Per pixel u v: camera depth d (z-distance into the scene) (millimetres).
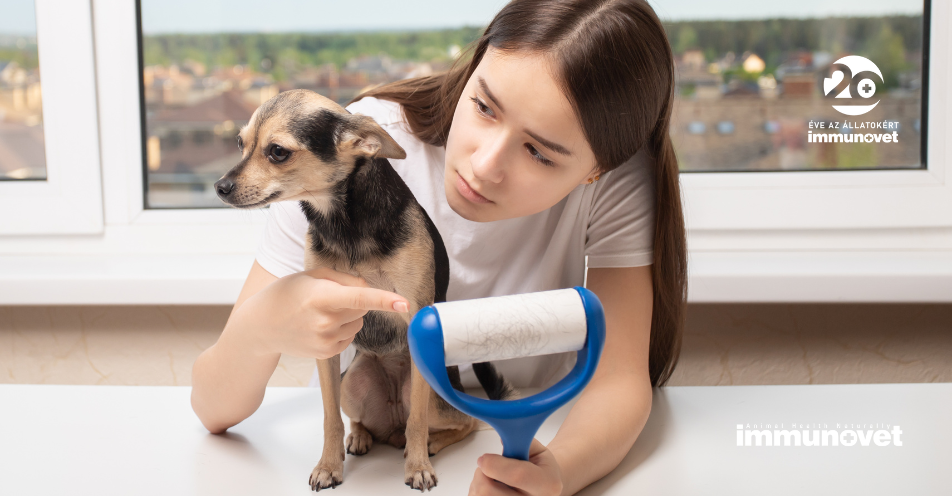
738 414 886
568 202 952
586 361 559
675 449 787
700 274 1156
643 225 936
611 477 726
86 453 767
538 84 654
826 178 1354
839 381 1283
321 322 647
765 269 1182
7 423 842
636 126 743
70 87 1333
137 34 1354
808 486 693
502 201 722
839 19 1336
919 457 749
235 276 1183
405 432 801
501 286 1012
